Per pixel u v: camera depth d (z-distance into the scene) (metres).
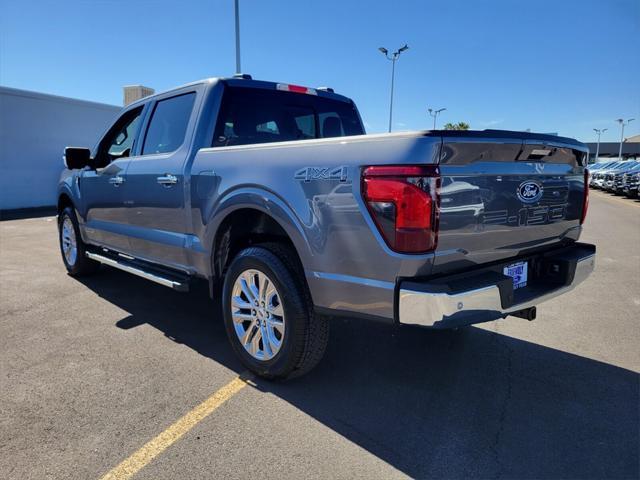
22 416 2.69
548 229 3.06
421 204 2.28
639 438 2.51
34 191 15.98
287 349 2.91
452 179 2.37
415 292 2.31
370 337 3.92
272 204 2.84
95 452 2.37
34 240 9.08
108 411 2.75
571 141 3.08
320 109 4.49
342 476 2.21
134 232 4.26
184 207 3.58
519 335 4.00
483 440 2.49
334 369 3.32
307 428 2.59
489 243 2.63
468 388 3.06
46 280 5.76
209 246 3.40
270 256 2.97
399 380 3.16
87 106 17.28
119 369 3.31
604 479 2.20
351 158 2.47
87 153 4.80
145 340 3.85
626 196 22.67
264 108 3.96
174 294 5.20
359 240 2.46
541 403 2.88
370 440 2.49
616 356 3.57
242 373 3.26
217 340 3.87
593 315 4.54
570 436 2.53
